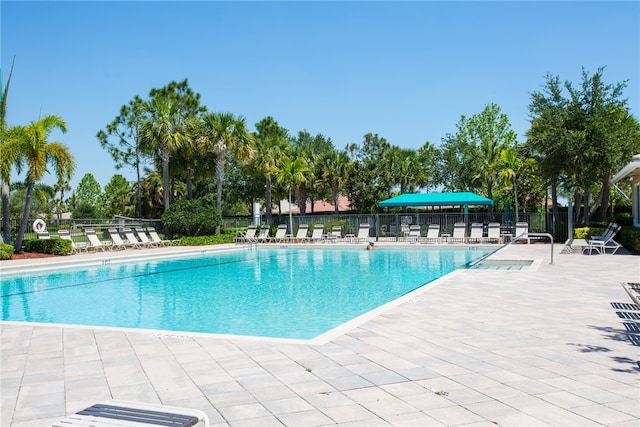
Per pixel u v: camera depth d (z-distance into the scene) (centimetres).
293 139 5653
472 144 4144
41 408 406
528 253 1775
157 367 508
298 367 496
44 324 724
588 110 2339
